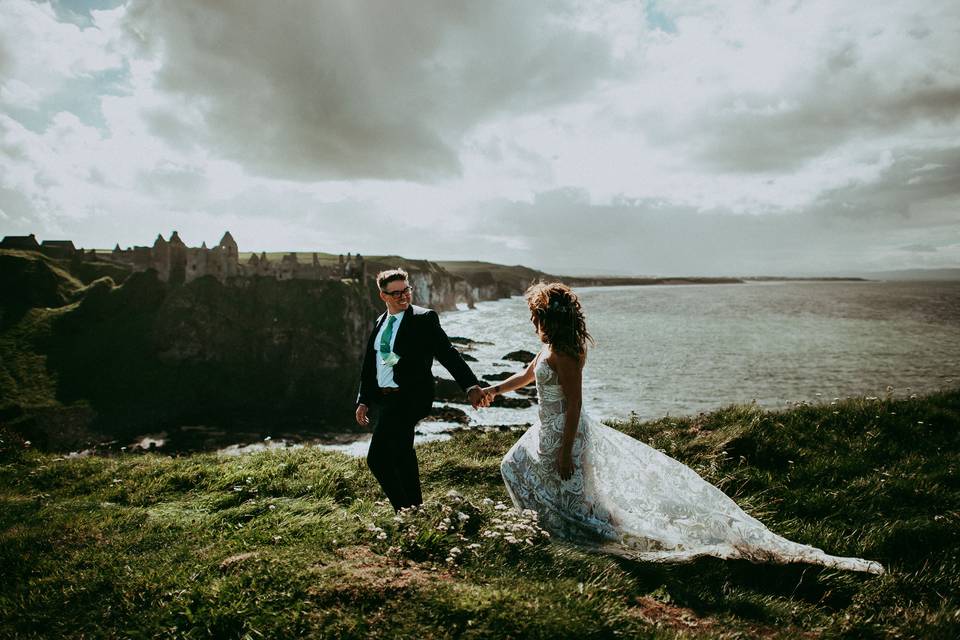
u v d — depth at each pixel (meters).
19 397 61.44
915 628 3.95
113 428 59.31
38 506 6.82
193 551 4.91
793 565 4.91
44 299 82.25
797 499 6.49
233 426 55.34
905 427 8.50
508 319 148.50
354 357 81.62
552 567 4.43
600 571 4.49
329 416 60.59
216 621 3.63
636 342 82.94
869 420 8.82
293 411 64.19
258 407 66.88
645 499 5.14
